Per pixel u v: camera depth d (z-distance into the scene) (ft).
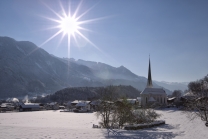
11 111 620.90
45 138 106.01
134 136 126.21
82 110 574.56
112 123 196.24
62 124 258.57
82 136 116.67
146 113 236.84
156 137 128.16
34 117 390.63
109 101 204.44
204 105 226.99
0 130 126.93
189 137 136.67
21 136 108.58
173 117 315.17
